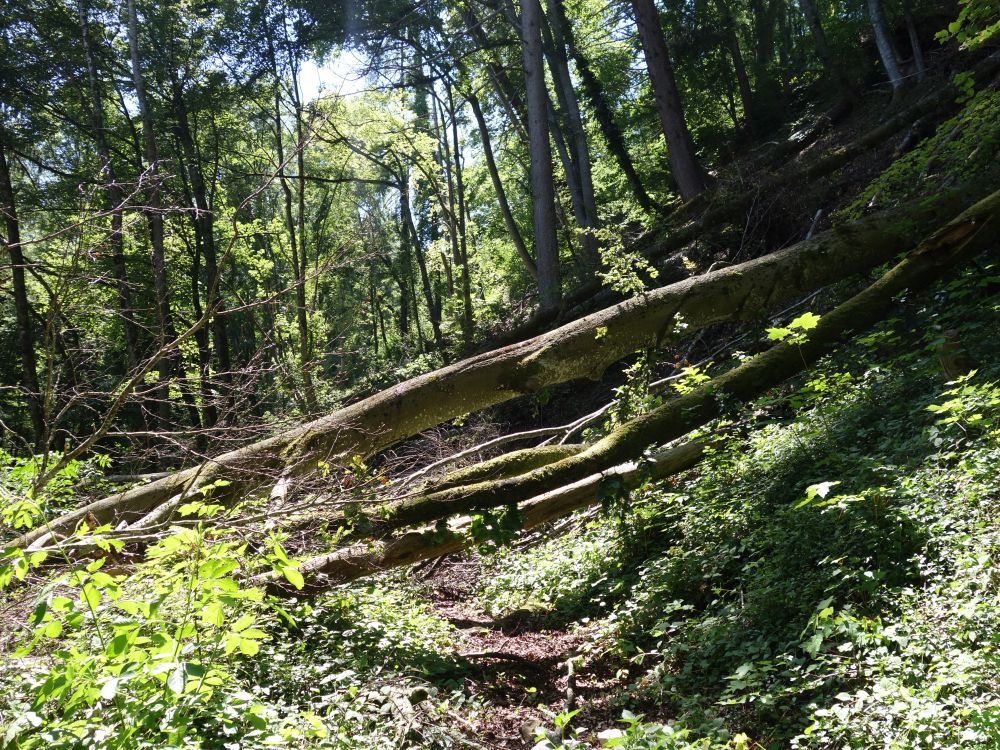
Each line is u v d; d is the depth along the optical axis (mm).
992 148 10297
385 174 32156
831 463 7285
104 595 4922
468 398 8055
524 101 28906
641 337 8523
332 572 6961
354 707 4906
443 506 6973
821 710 4105
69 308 5961
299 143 6125
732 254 16094
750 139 25812
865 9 25297
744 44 30781
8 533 5039
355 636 6566
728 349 13133
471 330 24078
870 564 5445
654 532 8602
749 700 4988
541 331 19609
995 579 4484
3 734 3189
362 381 11531
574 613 8234
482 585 10141
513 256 38344
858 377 8695
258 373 6902
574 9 30375
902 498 5648
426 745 4754
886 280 8508
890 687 4031
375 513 6910
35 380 18000
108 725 3285
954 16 20047
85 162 23000
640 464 7598
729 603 6297
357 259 7738
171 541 3365
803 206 15016
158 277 14930
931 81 17391
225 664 4508
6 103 21438
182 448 6145
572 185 26156
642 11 21578
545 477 7109
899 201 11406
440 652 7043
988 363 7238
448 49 24656
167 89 25250
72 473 6875
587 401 16844
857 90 20672
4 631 4316
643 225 20594
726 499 7961
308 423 7699
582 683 6469
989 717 3336
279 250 29688
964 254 8383
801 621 5461
